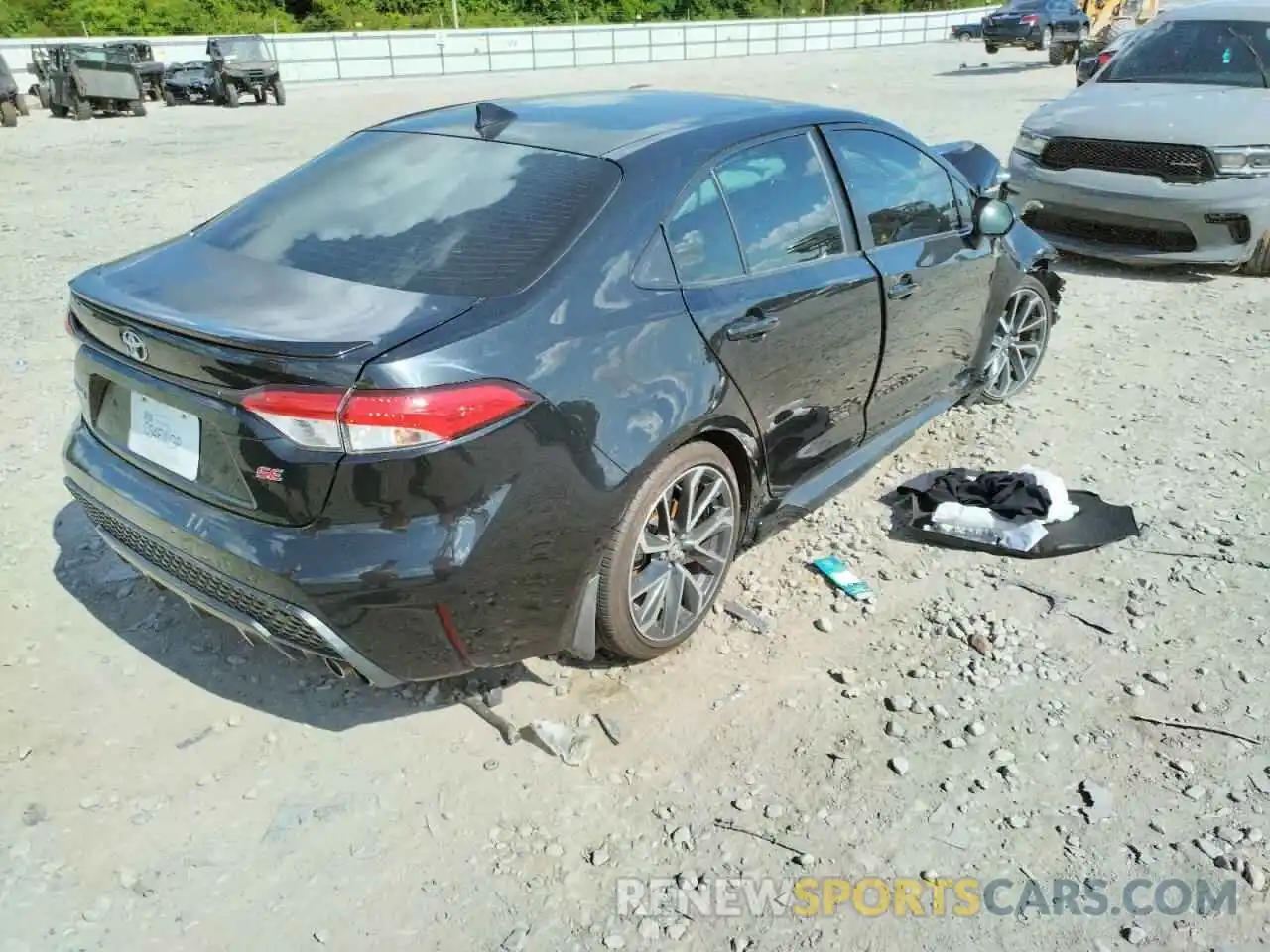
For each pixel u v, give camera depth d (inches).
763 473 132.8
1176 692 121.4
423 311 97.7
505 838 101.5
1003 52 1408.7
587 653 118.0
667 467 114.9
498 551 99.1
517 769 110.0
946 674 124.8
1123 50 341.4
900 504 166.2
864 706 119.4
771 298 126.1
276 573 95.7
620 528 111.4
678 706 119.5
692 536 124.3
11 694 119.9
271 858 99.0
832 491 149.5
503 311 99.3
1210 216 278.2
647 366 109.4
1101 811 104.6
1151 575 144.7
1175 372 222.1
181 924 92.0
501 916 93.3
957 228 171.9
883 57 1417.3
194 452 102.8
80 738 113.5
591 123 128.6
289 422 92.2
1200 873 97.6
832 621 135.6
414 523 95.2
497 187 116.1
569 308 103.4
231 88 943.0
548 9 2199.8
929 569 147.9
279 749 112.7
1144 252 293.1
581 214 110.1
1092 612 136.6
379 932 91.6
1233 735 114.6
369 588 95.0
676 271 115.8
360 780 108.3
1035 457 181.6
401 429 91.3
